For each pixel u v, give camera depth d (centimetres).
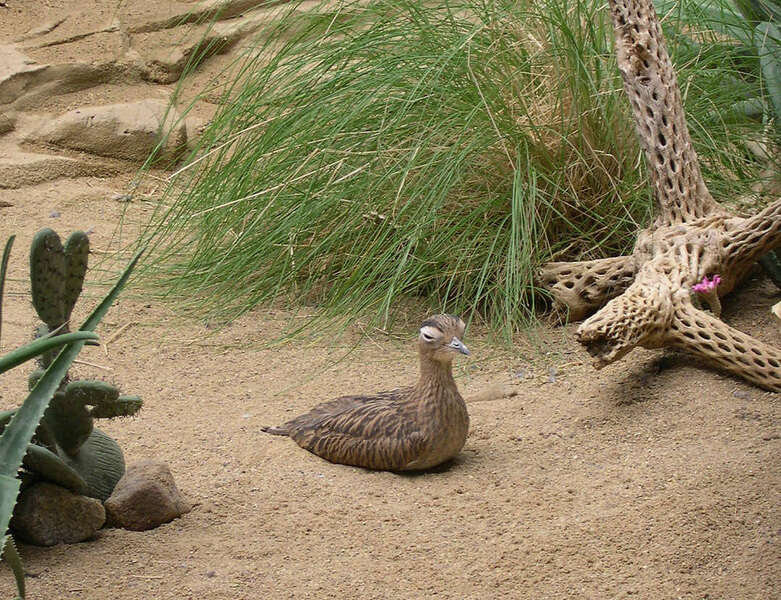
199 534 391
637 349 446
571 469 410
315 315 475
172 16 659
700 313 434
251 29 651
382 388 441
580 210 475
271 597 375
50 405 388
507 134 466
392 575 381
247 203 479
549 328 463
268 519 396
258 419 430
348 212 473
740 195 479
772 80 482
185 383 446
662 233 452
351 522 395
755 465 403
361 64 478
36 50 630
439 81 470
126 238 523
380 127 470
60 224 534
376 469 411
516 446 418
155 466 398
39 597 374
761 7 498
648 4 455
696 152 481
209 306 480
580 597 376
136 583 378
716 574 380
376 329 467
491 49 476
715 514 392
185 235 496
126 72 633
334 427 415
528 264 462
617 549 386
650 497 398
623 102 477
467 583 379
